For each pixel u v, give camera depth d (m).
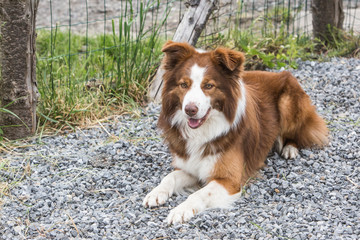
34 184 4.46
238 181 4.27
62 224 3.79
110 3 11.55
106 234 3.66
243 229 3.67
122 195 4.31
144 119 5.89
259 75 5.21
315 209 3.96
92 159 4.94
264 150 4.84
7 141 5.26
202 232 3.68
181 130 4.29
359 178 4.46
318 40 7.91
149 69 6.52
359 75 6.81
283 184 4.38
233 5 9.02
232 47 7.37
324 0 7.86
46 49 8.31
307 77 6.89
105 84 6.41
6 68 4.97
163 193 4.16
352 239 3.45
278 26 8.97
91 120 5.86
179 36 6.39
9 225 3.77
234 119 4.21
